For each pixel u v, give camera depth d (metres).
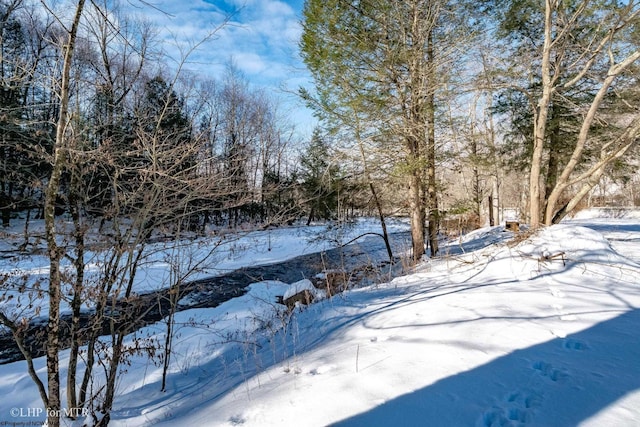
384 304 4.88
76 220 3.26
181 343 5.85
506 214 28.25
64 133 2.90
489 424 2.09
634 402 2.13
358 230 17.88
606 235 10.10
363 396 2.46
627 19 6.66
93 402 3.87
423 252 9.07
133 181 3.66
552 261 5.46
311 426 2.23
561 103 10.31
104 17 2.88
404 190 10.37
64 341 4.93
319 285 9.34
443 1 7.92
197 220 5.31
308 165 11.66
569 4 7.59
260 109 16.36
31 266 5.96
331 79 8.38
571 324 3.28
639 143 6.70
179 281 4.60
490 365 2.68
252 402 2.72
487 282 5.11
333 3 7.85
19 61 3.37
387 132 8.41
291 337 4.98
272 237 15.96
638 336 2.98
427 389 2.45
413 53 7.73
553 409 2.15
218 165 4.45
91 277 3.92
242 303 8.38
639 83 7.97
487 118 13.77
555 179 11.62
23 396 4.08
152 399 4.07
